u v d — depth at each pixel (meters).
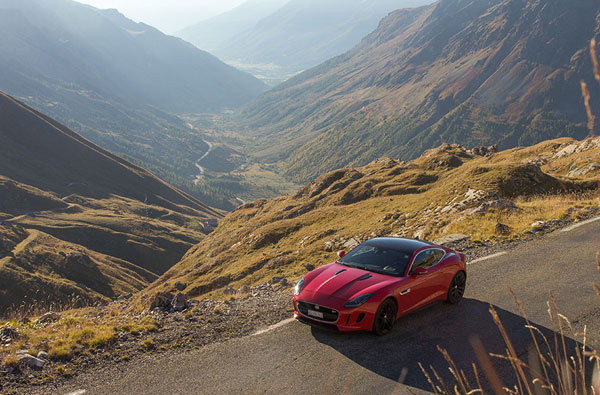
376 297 7.74
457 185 44.44
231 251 89.12
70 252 192.75
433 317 8.74
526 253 12.87
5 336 8.41
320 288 8.12
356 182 108.38
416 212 47.00
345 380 6.31
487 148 111.12
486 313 8.80
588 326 7.84
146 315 9.95
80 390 6.31
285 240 80.88
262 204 169.62
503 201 20.83
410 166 109.75
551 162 59.41
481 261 12.52
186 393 6.12
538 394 5.58
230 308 10.16
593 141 57.50
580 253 12.29
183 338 8.24
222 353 7.43
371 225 55.69
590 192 23.06
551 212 17.80
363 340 7.73
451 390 5.94
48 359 7.32
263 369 6.74
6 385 6.43
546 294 9.60
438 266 9.07
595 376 5.17
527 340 7.48
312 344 7.60
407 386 6.11
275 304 10.16
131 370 6.93
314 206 109.94
